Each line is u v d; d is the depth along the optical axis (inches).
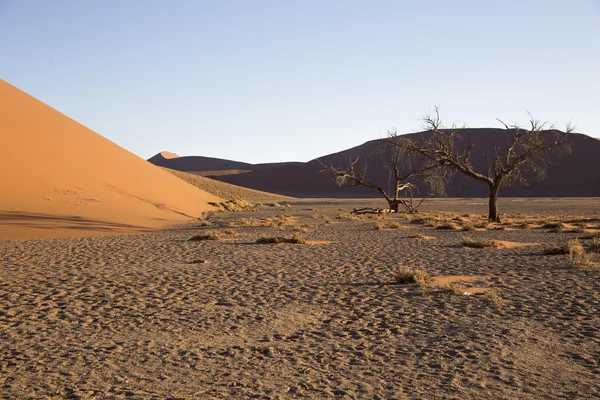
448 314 378.0
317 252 764.6
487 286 483.5
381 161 7829.7
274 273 572.7
